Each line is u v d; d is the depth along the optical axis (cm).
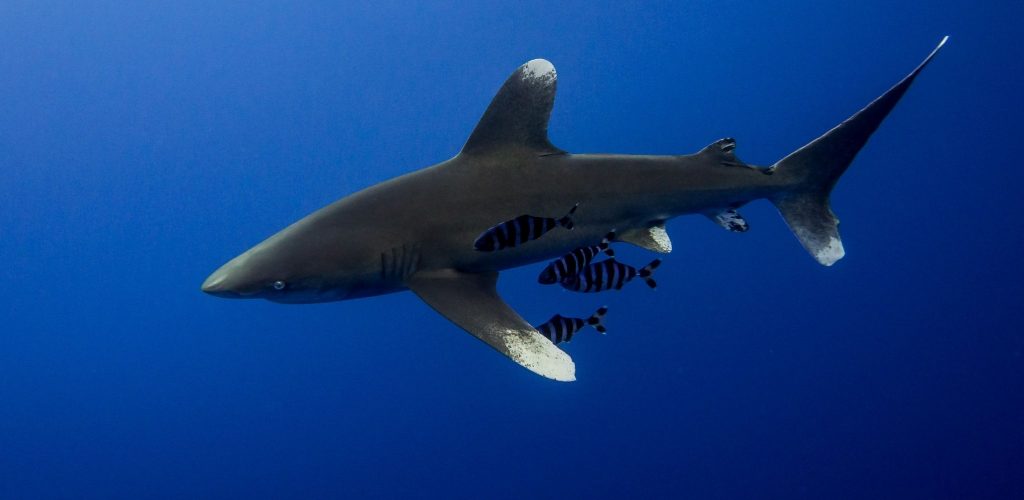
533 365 411
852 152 590
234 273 458
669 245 542
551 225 418
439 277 484
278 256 460
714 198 557
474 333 431
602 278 458
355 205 488
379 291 488
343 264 461
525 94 498
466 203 487
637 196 526
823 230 590
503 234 399
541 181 505
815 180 593
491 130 501
